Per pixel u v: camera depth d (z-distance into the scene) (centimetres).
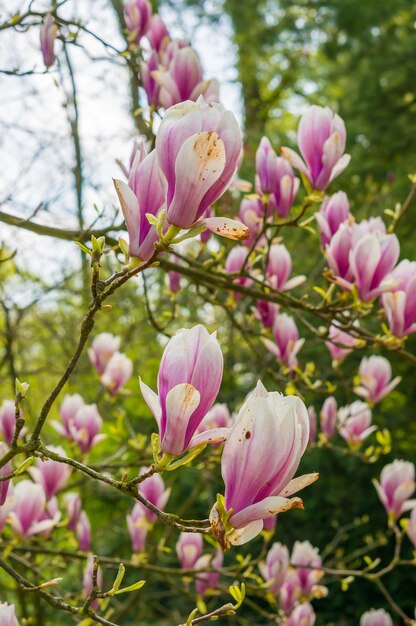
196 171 115
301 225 264
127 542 799
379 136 1012
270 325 337
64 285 569
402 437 925
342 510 850
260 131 1155
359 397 845
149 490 340
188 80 260
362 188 955
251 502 117
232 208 435
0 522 250
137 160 136
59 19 309
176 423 123
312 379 804
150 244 131
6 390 696
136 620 611
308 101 1367
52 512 304
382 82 1094
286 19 1305
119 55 310
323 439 374
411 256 891
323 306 272
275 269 320
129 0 313
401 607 830
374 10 1145
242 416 117
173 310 341
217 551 369
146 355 725
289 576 358
